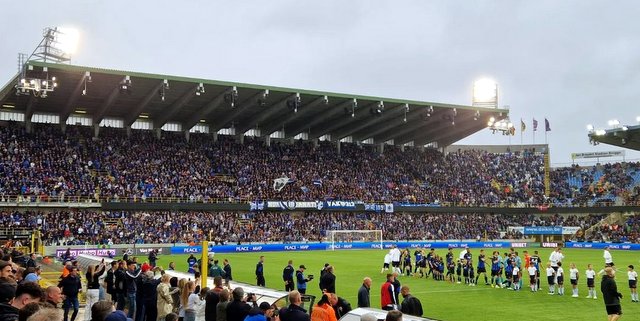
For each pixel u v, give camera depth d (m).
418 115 72.88
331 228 71.00
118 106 65.44
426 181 83.75
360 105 68.94
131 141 69.06
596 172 89.75
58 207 57.91
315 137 80.81
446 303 26.27
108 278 21.28
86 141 66.12
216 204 66.00
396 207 75.81
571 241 75.50
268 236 65.94
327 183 76.19
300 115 70.50
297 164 77.19
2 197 54.25
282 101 65.12
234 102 64.81
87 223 56.06
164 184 65.06
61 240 52.34
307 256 55.88
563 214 83.88
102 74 52.66
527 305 25.64
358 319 12.00
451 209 79.06
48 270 34.47
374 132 80.31
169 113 66.31
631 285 27.52
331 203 72.44
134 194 62.06
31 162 59.72
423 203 78.69
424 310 24.14
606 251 38.56
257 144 77.69
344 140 86.44
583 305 25.70
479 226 78.75
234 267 43.66
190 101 64.44
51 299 6.82
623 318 22.58
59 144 63.69
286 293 15.44
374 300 26.64
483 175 88.62
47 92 57.84
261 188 71.00
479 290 31.25
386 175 81.75
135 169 65.44
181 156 70.38
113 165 64.62
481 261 34.22
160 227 59.91
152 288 17.34
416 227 75.31
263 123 76.56
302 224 69.88
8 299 6.70
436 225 76.62
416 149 89.81
